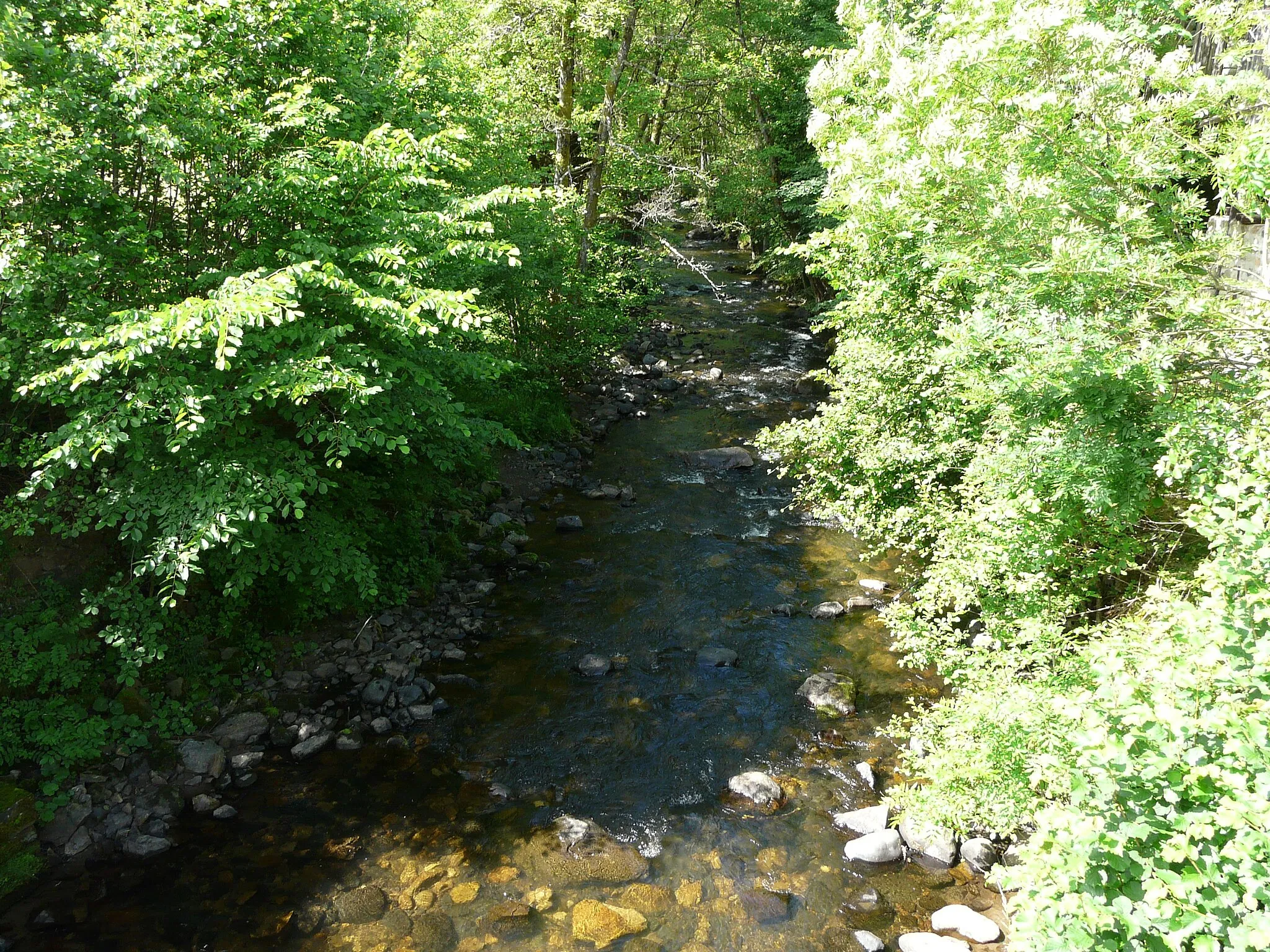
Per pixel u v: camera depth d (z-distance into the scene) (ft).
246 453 22.35
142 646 23.02
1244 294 16.07
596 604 32.73
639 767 24.08
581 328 52.65
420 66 33.17
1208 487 13.87
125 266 22.02
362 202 24.82
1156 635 12.59
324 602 29.27
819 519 40.14
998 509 19.67
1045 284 15.67
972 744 17.43
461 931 18.44
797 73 69.72
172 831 21.27
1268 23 18.15
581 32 54.70
